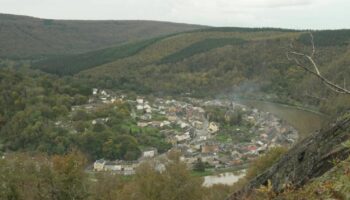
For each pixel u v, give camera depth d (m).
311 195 6.74
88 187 23.48
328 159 8.66
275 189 9.85
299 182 9.17
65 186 22.02
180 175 29.52
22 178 21.70
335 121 9.52
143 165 32.62
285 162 10.17
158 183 29.50
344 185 6.27
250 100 132.75
